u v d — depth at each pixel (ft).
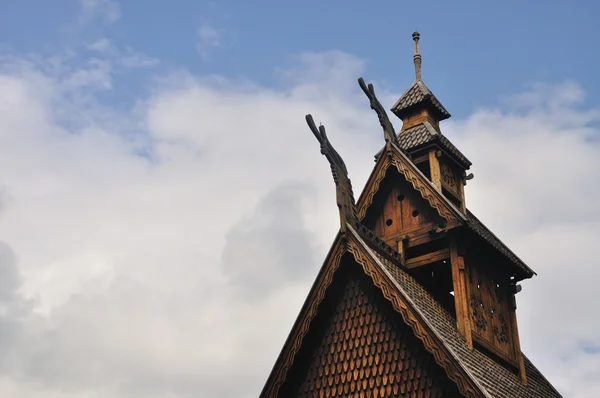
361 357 85.40
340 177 88.84
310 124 88.38
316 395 86.43
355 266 88.53
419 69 108.68
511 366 97.19
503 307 99.60
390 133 99.04
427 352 81.87
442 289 100.53
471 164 105.81
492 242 96.99
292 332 87.56
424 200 95.96
